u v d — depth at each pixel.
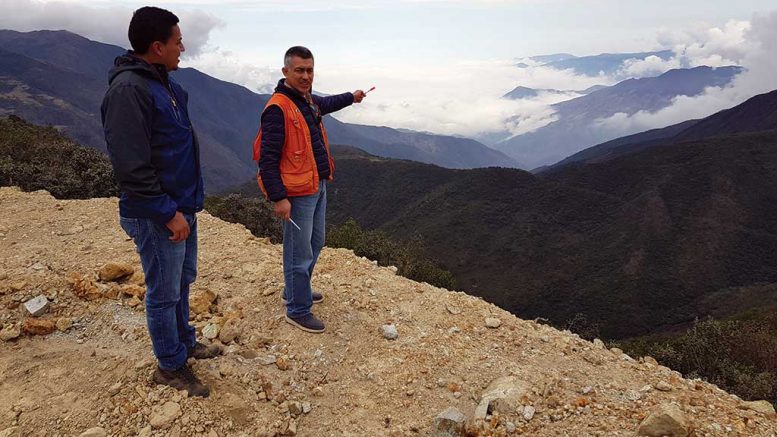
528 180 155.00
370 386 3.97
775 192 140.25
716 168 149.75
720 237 123.44
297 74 3.90
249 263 6.01
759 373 13.31
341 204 173.12
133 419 3.25
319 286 5.51
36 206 7.75
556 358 4.59
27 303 4.52
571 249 123.19
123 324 4.39
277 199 3.89
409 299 5.49
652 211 135.00
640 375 4.36
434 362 4.31
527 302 102.19
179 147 3.09
